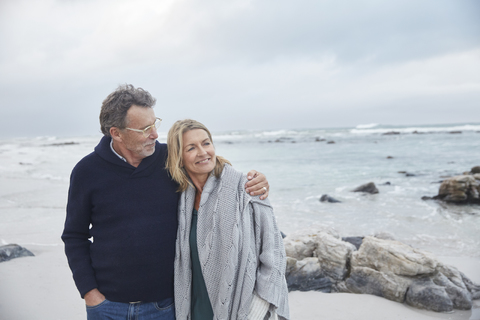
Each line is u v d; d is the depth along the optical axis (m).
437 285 3.75
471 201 9.72
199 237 2.08
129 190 2.10
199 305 2.18
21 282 4.37
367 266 4.15
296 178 14.52
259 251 2.11
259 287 2.01
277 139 53.16
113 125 2.05
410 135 50.94
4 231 7.07
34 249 5.86
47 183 13.58
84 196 2.10
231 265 1.97
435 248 6.10
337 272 4.24
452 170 15.98
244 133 88.69
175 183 2.24
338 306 3.67
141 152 2.10
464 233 6.98
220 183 2.13
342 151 27.97
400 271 3.85
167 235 2.12
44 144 58.69
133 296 2.07
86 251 2.18
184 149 2.11
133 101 2.03
